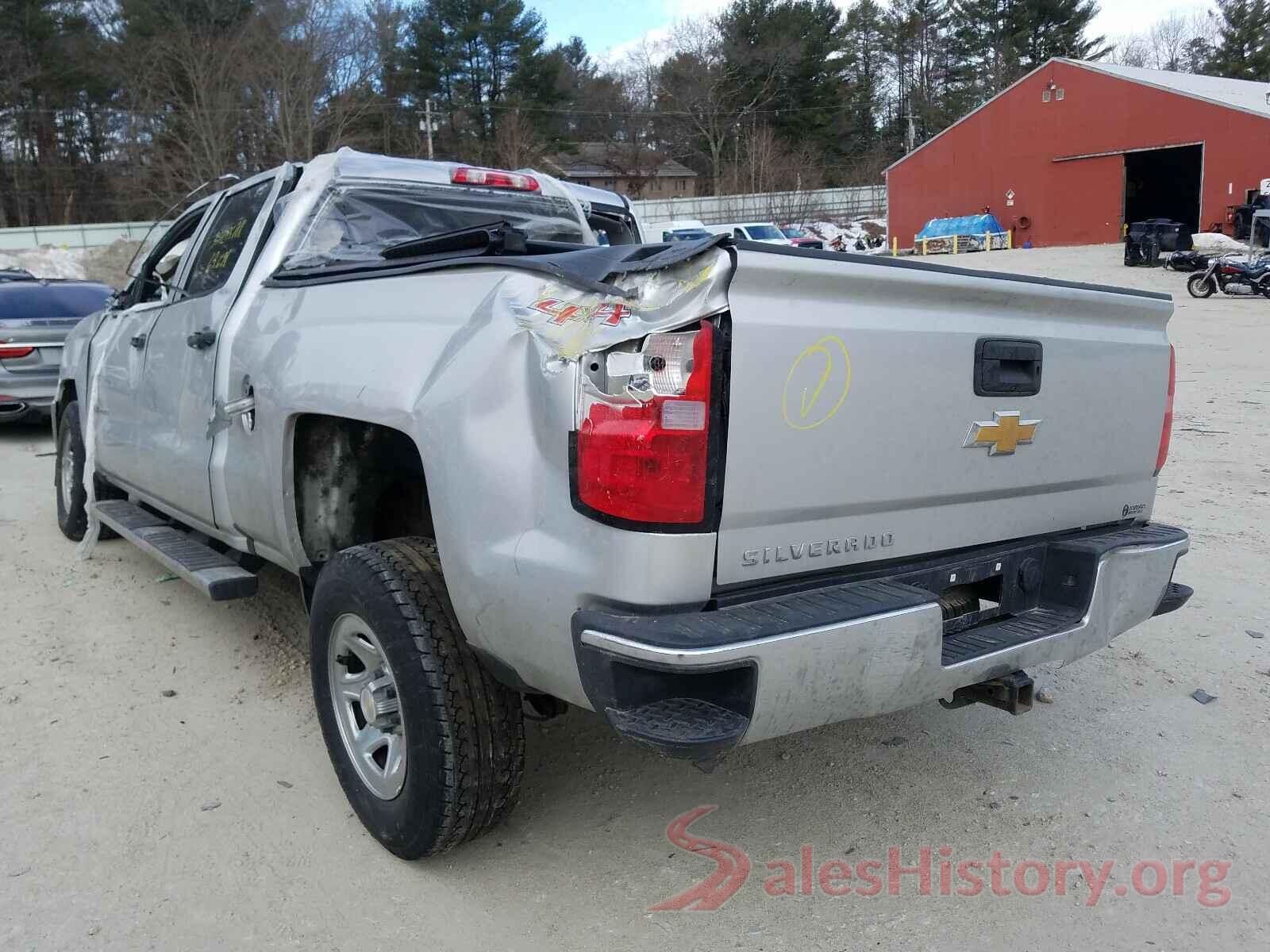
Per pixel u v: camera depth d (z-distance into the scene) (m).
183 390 4.25
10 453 9.61
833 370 2.53
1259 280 21.05
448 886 2.92
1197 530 6.34
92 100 56.41
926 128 73.50
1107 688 4.26
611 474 2.29
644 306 2.31
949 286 2.76
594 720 3.97
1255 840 3.16
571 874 2.98
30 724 3.85
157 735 3.79
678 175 72.44
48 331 9.79
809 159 66.44
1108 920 2.79
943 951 2.66
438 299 2.85
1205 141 32.50
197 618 5.02
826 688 2.40
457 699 2.74
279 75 49.16
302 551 3.48
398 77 61.66
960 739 3.83
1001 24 72.00
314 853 3.07
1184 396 11.14
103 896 2.84
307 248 4.02
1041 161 37.50
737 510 2.40
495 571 2.51
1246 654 4.55
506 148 60.22
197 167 48.56
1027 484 3.11
